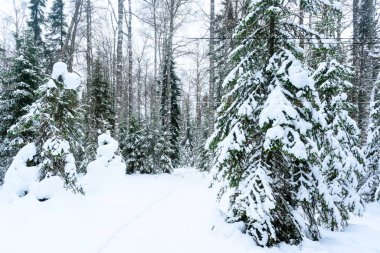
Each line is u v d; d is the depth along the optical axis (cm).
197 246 658
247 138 715
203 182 1812
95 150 1991
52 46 2984
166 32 2655
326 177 1023
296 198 709
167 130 2520
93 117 2228
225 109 790
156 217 905
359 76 2088
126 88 3619
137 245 663
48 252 600
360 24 2127
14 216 809
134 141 2341
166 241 690
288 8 757
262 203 648
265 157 722
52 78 1059
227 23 1700
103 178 1345
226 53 1741
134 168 2342
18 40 1620
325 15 729
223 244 657
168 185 1655
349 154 1027
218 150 748
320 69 958
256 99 740
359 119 2108
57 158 998
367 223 1110
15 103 1457
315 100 702
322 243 726
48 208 869
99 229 757
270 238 647
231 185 741
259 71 743
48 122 1016
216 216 787
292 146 628
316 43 724
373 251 681
